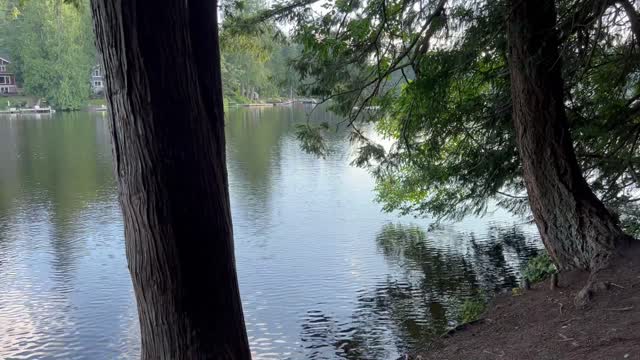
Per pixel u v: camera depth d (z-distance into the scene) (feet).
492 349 16.01
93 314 37.58
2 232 58.85
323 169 94.58
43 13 196.75
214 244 7.87
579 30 19.84
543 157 18.95
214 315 7.97
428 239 53.06
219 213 7.92
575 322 15.88
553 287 18.66
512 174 28.17
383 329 33.32
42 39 222.89
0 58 232.12
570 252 18.86
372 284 41.22
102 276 45.39
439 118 27.58
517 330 16.81
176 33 7.31
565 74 22.34
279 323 34.71
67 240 55.98
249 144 128.67
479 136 28.22
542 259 25.82
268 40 26.71
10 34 226.17
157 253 7.65
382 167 30.45
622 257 17.67
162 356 7.96
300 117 195.62
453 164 30.40
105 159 108.99
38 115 216.95
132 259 7.86
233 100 244.22
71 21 191.21
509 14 19.11
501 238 52.60
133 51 7.17
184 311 7.80
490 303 20.34
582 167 26.27
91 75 237.66
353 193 75.51
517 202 32.63
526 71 18.81
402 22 24.13
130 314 37.70
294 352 31.01
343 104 26.40
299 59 25.86
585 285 17.70
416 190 40.29
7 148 124.98
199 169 7.64
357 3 24.23
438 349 17.43
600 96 25.17
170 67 7.29
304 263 46.47
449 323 33.40
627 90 25.08
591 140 25.79
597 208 18.70
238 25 25.02
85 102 237.04
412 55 24.71
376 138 62.34
